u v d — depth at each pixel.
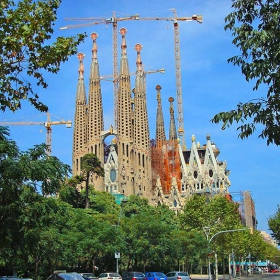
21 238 28.08
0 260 36.00
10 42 19.69
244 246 113.19
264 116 18.36
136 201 137.25
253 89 18.70
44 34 20.48
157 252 74.25
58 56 20.75
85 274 59.97
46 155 29.86
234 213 96.50
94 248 64.50
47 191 28.88
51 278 32.28
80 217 68.50
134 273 62.22
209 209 92.12
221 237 89.12
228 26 19.64
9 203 26.92
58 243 54.28
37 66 20.84
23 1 20.66
